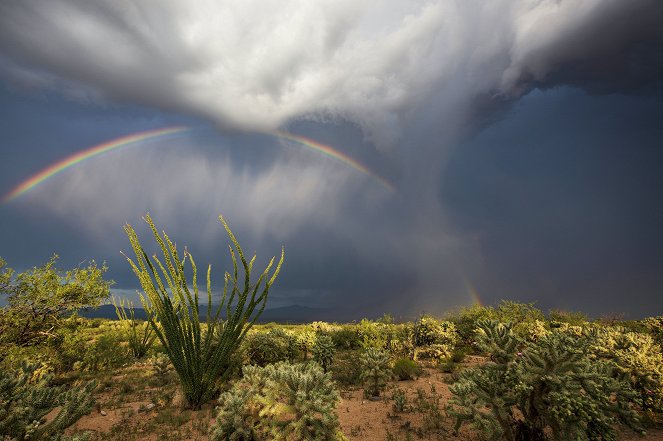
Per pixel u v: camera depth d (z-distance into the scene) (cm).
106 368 1400
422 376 1132
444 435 596
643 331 1207
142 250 930
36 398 411
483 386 464
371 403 816
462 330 1803
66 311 1264
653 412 586
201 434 648
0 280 1127
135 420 738
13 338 1148
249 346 1090
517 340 477
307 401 487
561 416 402
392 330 1638
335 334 2067
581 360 430
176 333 865
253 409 550
